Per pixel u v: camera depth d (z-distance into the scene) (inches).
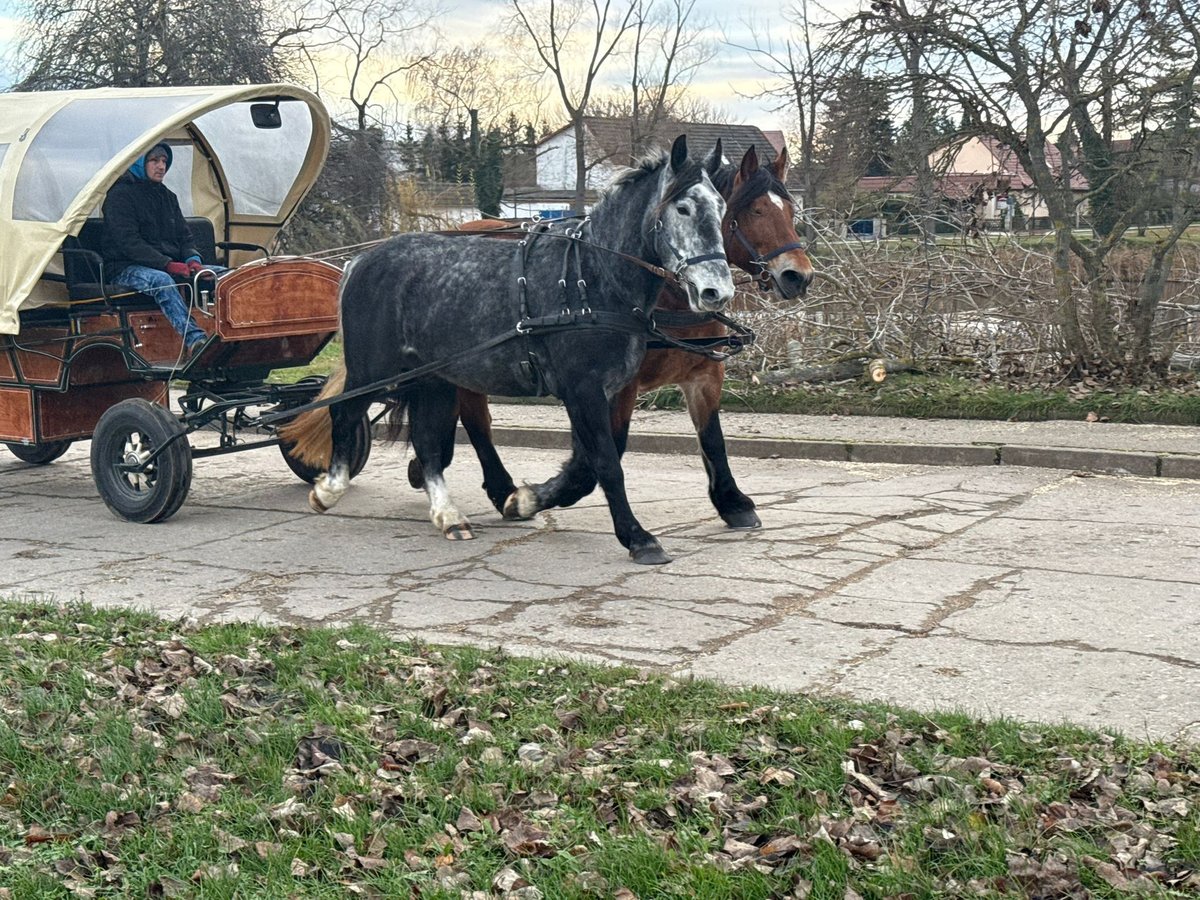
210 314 339.0
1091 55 461.1
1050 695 197.2
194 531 341.4
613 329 284.4
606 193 289.4
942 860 143.5
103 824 163.6
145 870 150.9
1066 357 490.9
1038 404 453.1
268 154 404.5
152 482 350.3
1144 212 472.1
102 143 337.7
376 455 454.9
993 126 482.0
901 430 440.8
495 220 341.7
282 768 176.4
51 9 954.7
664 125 1708.9
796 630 236.7
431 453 335.6
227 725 193.0
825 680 208.2
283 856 151.8
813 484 382.0
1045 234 540.1
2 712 198.5
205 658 222.7
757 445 434.9
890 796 158.6
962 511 335.6
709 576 277.6
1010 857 140.6
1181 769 163.5
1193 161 456.1
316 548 318.0
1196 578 262.8
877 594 259.0
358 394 326.0
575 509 356.2
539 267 295.7
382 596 271.6
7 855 155.0
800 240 319.6
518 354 298.5
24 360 368.2
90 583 289.4
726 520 325.4
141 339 358.3
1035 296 507.8
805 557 291.3
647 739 181.0
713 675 212.5
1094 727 182.1
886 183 547.5
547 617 251.1
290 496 387.2
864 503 349.7
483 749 179.9
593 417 289.1
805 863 142.5
